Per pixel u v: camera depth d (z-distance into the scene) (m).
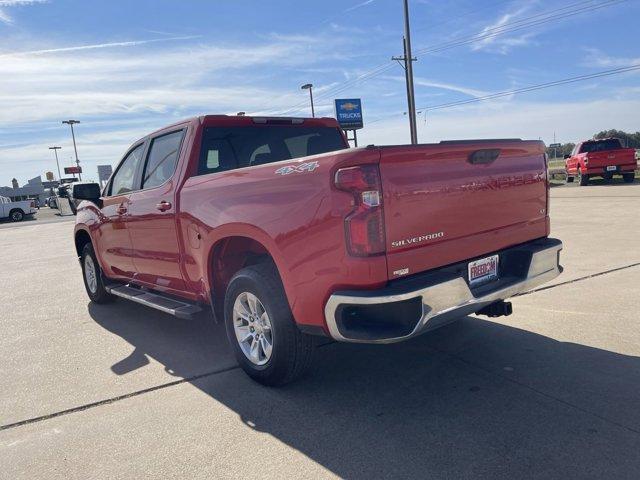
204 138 4.56
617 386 3.44
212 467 2.84
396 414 3.28
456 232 3.36
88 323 5.98
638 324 4.54
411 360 4.13
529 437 2.90
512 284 3.65
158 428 3.31
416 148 3.09
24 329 5.86
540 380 3.61
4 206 36.09
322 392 3.67
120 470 2.87
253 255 4.26
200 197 4.12
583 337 4.34
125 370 4.37
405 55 26.62
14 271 10.64
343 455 2.86
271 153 4.97
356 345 4.56
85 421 3.47
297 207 3.23
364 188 2.92
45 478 2.84
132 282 5.74
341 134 5.58
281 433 3.14
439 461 2.73
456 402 3.37
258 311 3.77
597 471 2.56
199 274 4.35
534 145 3.97
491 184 3.59
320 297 3.18
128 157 5.70
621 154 20.27
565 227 10.16
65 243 16.28
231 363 4.40
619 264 6.69
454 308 3.21
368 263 2.94
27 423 3.49
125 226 5.39
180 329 5.54
